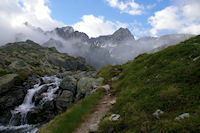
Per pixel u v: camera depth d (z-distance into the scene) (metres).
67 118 16.88
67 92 39.09
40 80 65.19
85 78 39.78
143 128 9.01
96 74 54.84
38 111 37.53
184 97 10.68
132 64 35.28
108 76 39.09
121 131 10.40
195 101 9.59
